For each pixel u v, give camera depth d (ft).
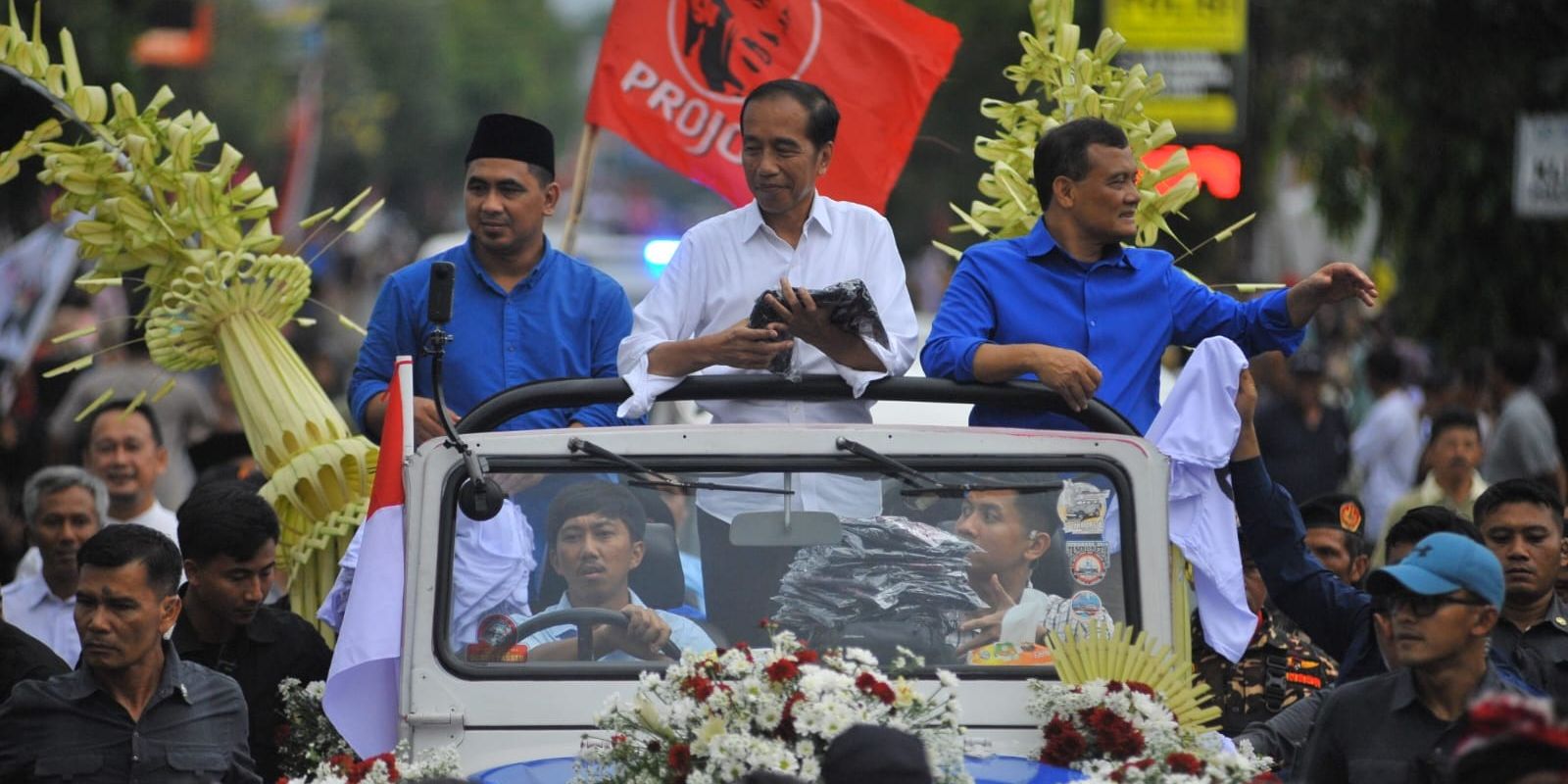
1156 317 48.93
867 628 41.91
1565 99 121.60
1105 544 42.47
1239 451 48.26
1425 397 115.75
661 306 48.24
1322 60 128.88
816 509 42.34
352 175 432.66
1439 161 122.62
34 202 131.13
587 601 41.86
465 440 41.96
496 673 41.01
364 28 458.09
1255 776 40.91
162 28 192.54
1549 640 52.80
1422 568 40.01
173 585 45.78
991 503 42.45
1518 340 111.96
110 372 104.47
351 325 59.41
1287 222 179.42
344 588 47.67
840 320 44.27
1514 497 52.42
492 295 53.83
